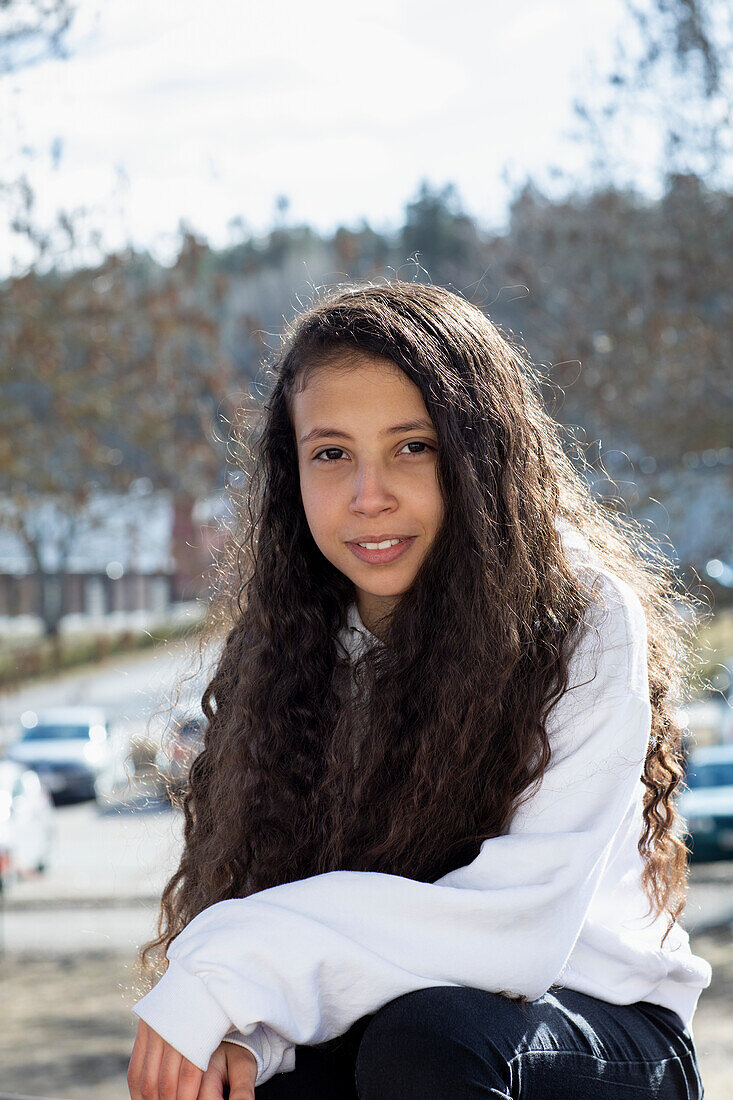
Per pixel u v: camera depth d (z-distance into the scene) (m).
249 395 2.04
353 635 1.85
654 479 10.77
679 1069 1.54
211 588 2.19
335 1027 1.46
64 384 9.63
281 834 1.76
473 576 1.66
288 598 1.87
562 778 1.57
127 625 12.73
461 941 1.44
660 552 2.13
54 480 10.11
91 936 10.72
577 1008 1.49
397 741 1.69
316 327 1.73
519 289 11.55
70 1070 6.95
